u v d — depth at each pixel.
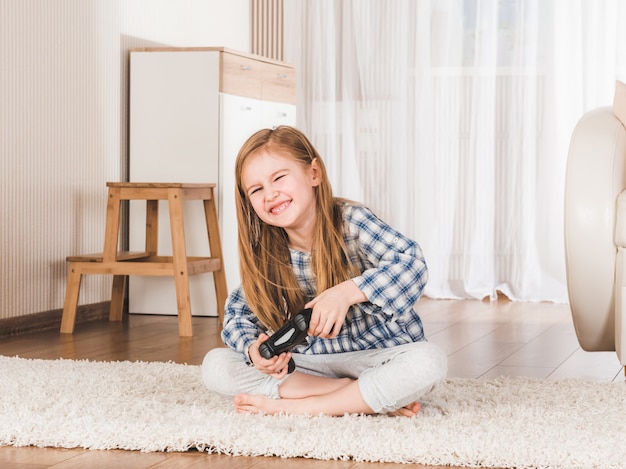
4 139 3.71
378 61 5.32
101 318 4.30
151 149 4.45
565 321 4.21
